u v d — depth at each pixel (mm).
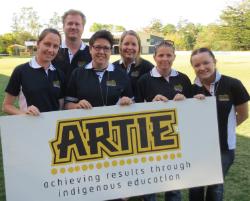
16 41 72938
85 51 4227
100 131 3100
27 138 2990
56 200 3064
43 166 3025
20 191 3010
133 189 3178
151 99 3512
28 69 3301
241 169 4973
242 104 3316
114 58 25672
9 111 3258
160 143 3203
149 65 4211
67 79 3533
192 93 3518
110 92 3318
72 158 3066
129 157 3156
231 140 3367
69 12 4172
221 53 43031
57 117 3021
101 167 3115
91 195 3113
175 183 3248
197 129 3254
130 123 3143
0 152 5469
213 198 3389
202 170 3281
